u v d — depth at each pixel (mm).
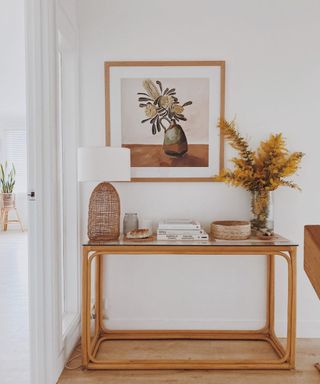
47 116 1963
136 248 2137
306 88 2545
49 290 1987
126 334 2564
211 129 2564
